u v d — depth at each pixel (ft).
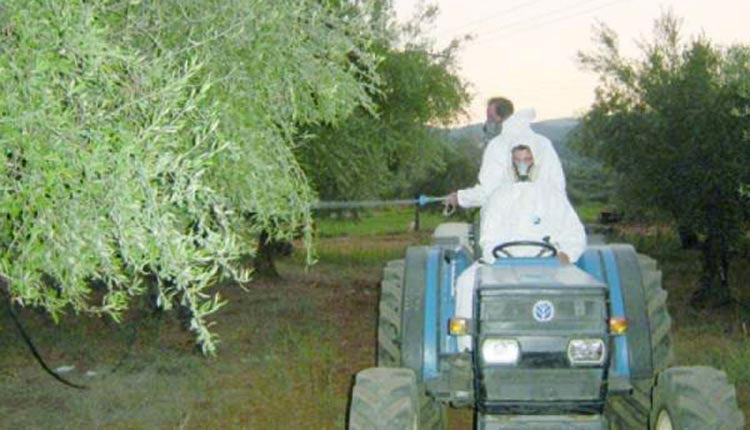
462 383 18.28
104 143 8.92
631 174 46.39
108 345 39.17
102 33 10.34
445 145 54.75
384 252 89.71
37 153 8.84
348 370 35.42
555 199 19.24
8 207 8.97
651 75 45.62
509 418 17.15
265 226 14.12
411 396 17.30
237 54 13.11
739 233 44.86
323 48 14.32
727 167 43.14
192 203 9.30
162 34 12.73
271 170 13.67
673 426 16.90
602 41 46.98
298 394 31.37
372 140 45.83
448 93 53.06
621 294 18.95
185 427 27.53
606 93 47.06
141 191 8.99
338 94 14.58
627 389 17.78
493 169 19.90
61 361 36.63
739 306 47.16
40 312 43.83
